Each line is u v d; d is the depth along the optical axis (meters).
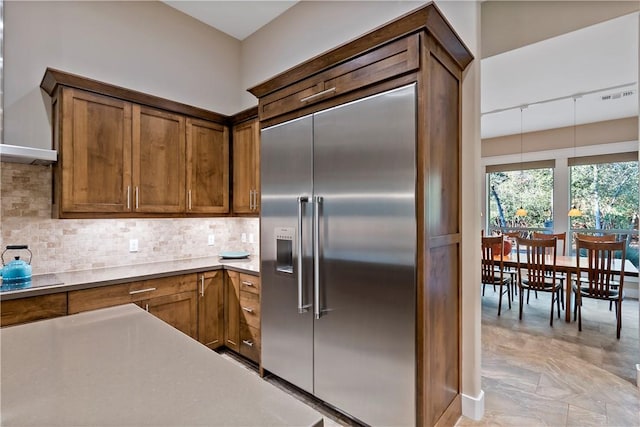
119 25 2.85
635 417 2.07
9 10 2.28
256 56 3.62
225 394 0.70
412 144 1.62
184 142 2.88
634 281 5.02
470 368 2.06
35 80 2.40
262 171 2.48
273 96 2.38
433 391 1.72
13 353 0.90
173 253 3.13
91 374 0.78
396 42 1.69
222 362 0.86
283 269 2.32
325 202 2.03
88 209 2.33
